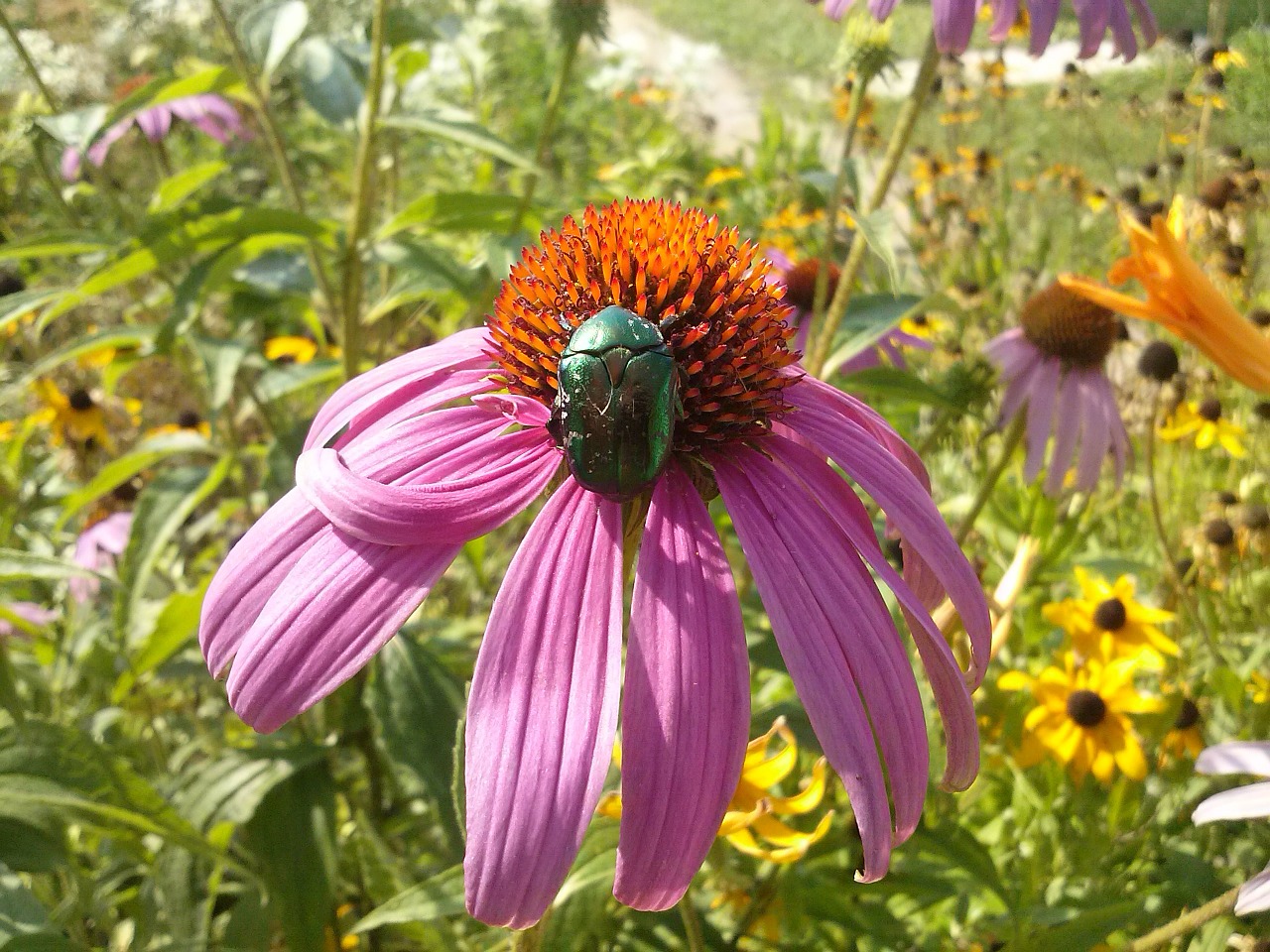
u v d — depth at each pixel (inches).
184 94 7.6
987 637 4.1
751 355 4.1
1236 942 5.7
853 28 6.8
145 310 9.3
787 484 4.1
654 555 3.7
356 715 7.4
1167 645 7.5
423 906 5.0
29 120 8.3
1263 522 8.6
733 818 4.8
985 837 7.2
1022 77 24.8
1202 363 11.1
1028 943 5.5
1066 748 6.8
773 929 6.4
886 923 6.1
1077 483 8.2
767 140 21.9
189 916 6.0
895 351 10.1
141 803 5.4
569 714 3.3
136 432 11.8
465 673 8.2
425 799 6.5
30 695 7.3
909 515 4.1
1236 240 12.5
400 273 9.6
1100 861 6.6
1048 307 8.5
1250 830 6.6
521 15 23.7
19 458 9.4
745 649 3.5
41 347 11.6
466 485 3.9
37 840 5.3
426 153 18.5
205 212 7.2
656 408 3.6
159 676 8.2
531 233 8.0
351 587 3.6
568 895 4.9
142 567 7.3
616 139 23.2
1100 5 5.9
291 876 6.5
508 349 4.2
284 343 12.0
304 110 16.5
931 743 6.3
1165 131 16.2
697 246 4.1
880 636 3.7
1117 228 16.1
